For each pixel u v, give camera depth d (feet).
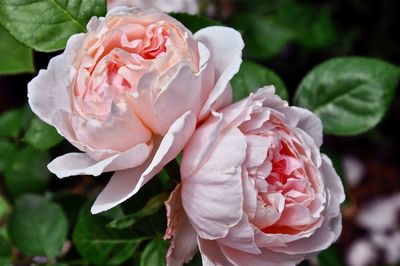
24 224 1.70
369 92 1.61
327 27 2.67
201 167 1.24
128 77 1.21
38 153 1.91
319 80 1.63
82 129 1.21
